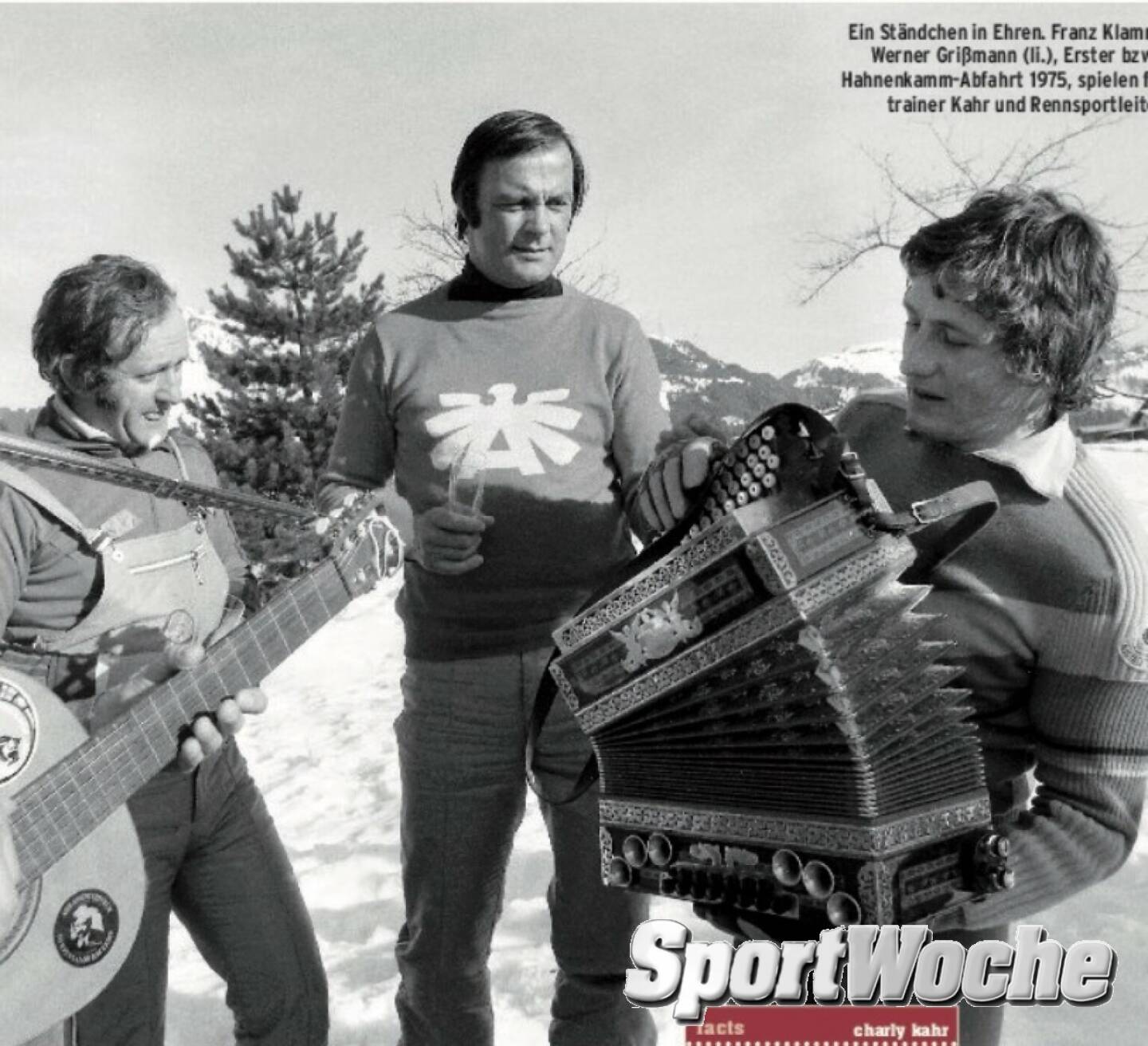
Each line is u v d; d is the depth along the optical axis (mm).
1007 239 1773
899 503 1970
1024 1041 3072
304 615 2404
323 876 4957
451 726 2752
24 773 2111
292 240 17953
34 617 2299
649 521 2150
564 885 2756
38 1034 2115
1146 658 1833
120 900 2199
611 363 2770
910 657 1713
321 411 17562
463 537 2605
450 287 2818
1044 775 1965
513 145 2627
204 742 2250
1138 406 16703
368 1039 3605
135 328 2266
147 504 2398
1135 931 3512
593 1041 2779
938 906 1739
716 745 1788
